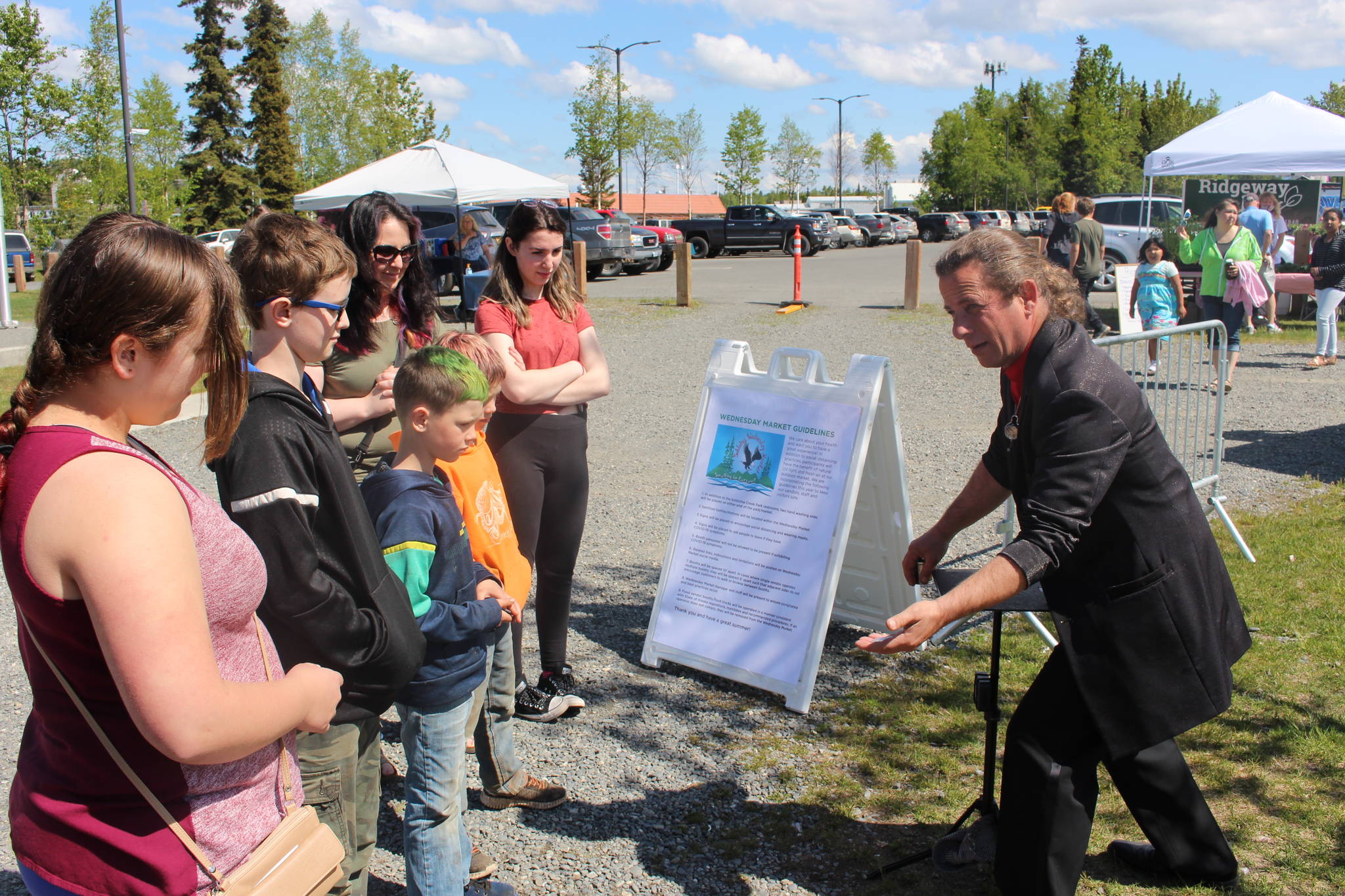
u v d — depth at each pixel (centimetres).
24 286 2475
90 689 131
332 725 197
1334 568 480
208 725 128
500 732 301
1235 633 245
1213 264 937
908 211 5559
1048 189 5812
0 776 336
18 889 272
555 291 353
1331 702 357
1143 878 268
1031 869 235
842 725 357
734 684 394
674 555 414
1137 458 224
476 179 1455
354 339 292
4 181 3014
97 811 134
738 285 2214
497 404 347
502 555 286
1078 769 236
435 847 235
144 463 130
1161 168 1403
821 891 266
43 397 132
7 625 479
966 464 720
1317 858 272
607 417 927
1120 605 228
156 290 129
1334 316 1044
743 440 405
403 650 194
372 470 302
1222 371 496
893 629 214
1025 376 233
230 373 148
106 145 3184
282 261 190
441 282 1847
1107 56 5775
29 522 123
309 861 153
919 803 306
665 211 9119
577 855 284
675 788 319
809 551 377
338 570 188
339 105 4672
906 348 1290
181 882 137
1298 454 708
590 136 3947
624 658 420
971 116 6053
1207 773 315
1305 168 1315
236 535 146
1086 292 1209
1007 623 442
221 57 5088
